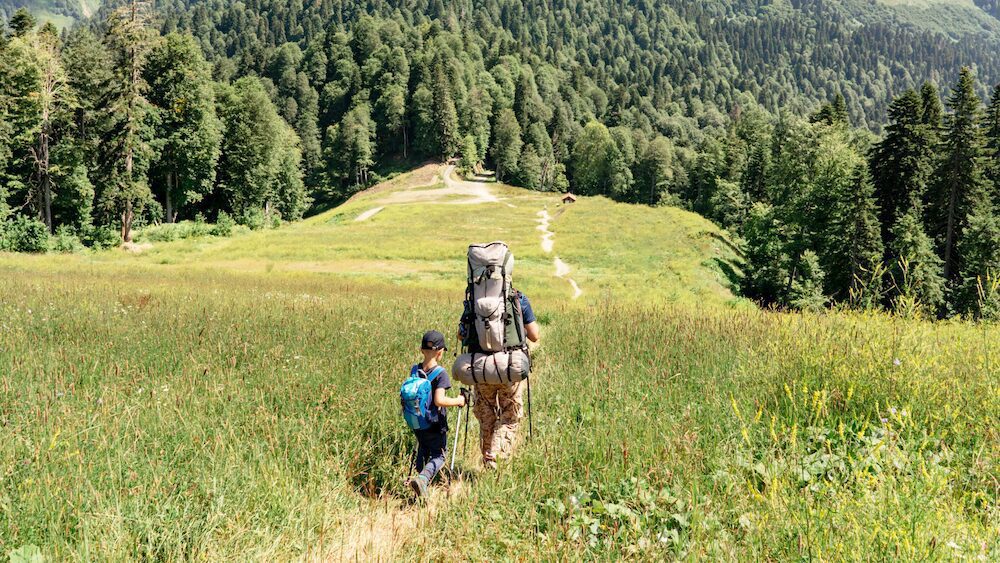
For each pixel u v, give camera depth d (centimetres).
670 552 350
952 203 4519
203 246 4778
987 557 289
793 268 4788
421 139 15362
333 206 14012
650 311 1252
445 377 466
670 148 14225
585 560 346
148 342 809
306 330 939
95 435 459
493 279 494
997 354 591
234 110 7412
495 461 484
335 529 392
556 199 9506
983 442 424
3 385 569
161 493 386
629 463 454
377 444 506
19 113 4941
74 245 4519
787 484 385
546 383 718
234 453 450
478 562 350
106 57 5500
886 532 300
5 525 340
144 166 5638
